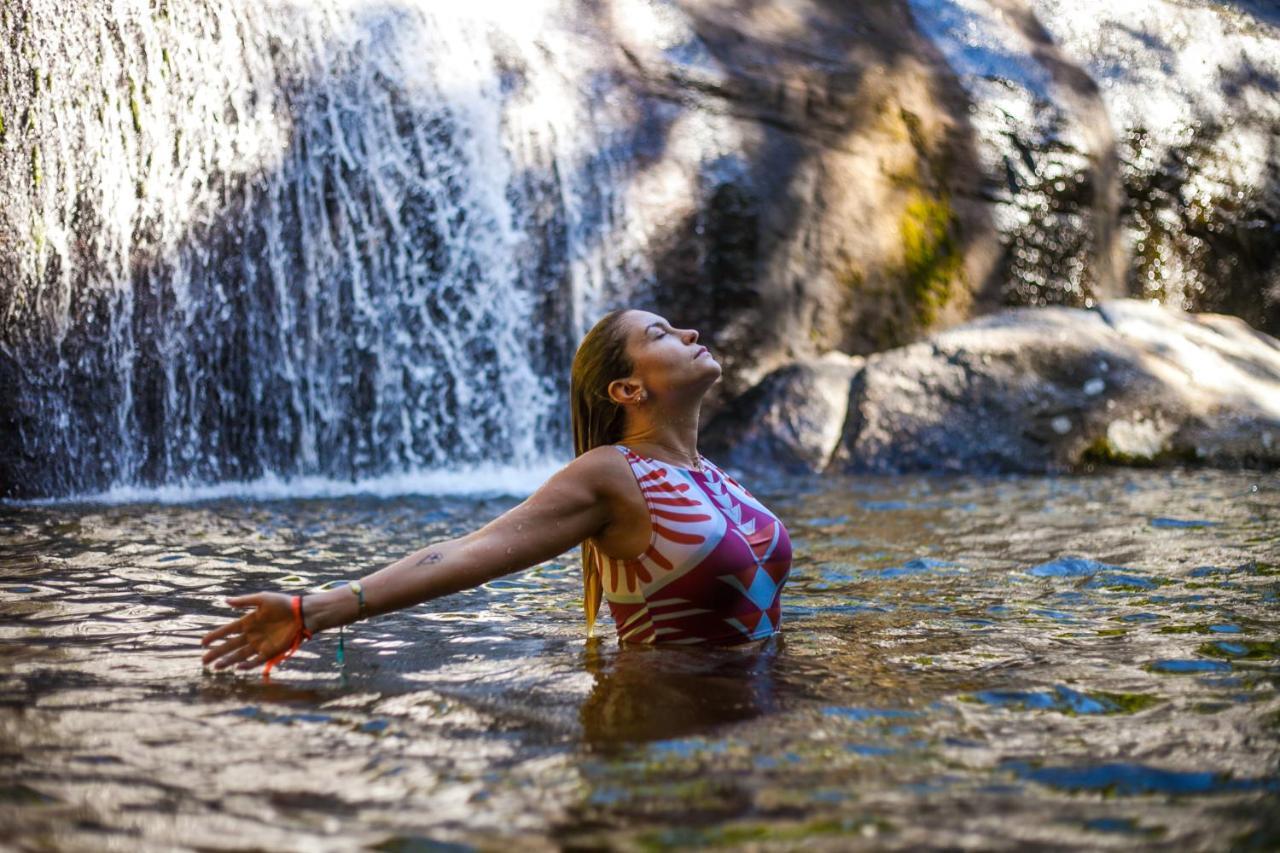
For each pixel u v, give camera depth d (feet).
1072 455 29.53
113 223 27.17
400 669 8.95
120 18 27.27
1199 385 31.48
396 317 31.32
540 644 9.91
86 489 26.68
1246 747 6.77
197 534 18.15
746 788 6.07
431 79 31.78
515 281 32.83
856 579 13.70
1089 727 7.20
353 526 19.51
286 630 8.57
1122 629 10.46
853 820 5.60
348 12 30.76
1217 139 41.37
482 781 6.22
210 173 28.60
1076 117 38.65
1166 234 40.98
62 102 26.48
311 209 30.07
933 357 31.89
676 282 33.60
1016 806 5.80
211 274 28.63
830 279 35.22
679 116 34.06
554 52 33.40
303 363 30.01
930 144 36.73
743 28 35.94
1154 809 5.75
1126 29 41.70
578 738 7.00
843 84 35.76
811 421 31.48
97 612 11.41
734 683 8.34
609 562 9.75
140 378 27.58
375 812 5.76
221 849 5.30
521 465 32.73
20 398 25.72
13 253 25.76
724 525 9.59
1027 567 14.40
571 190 33.19
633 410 9.86
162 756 6.70
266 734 7.15
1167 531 17.71
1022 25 40.32
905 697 7.91
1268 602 11.85
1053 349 31.63
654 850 5.25
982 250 37.45
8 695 8.15
